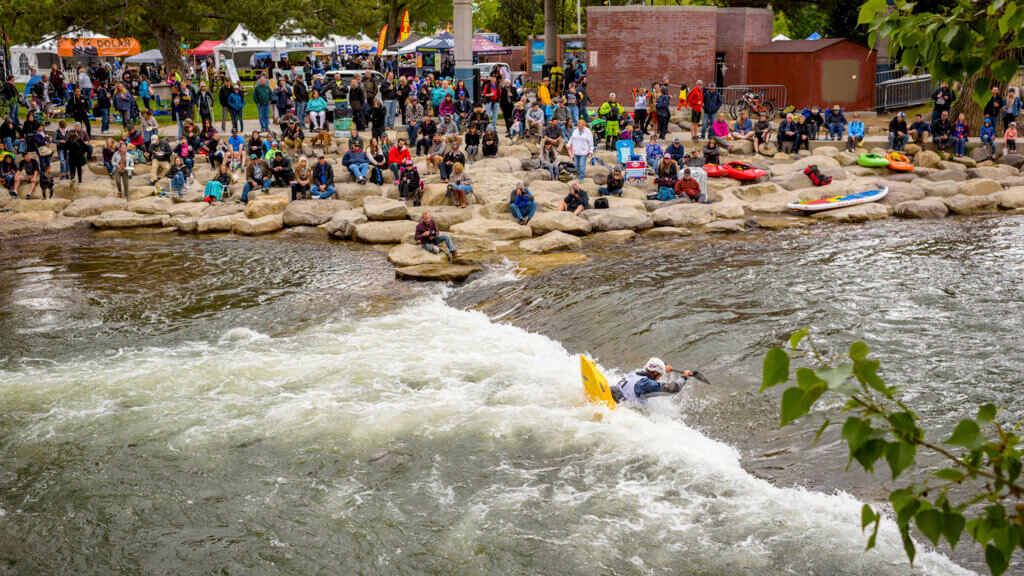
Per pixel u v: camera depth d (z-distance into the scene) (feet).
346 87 106.63
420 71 142.41
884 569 25.46
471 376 41.68
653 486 30.96
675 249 64.44
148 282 60.85
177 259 67.77
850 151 95.81
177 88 112.27
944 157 94.73
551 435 35.09
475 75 106.52
